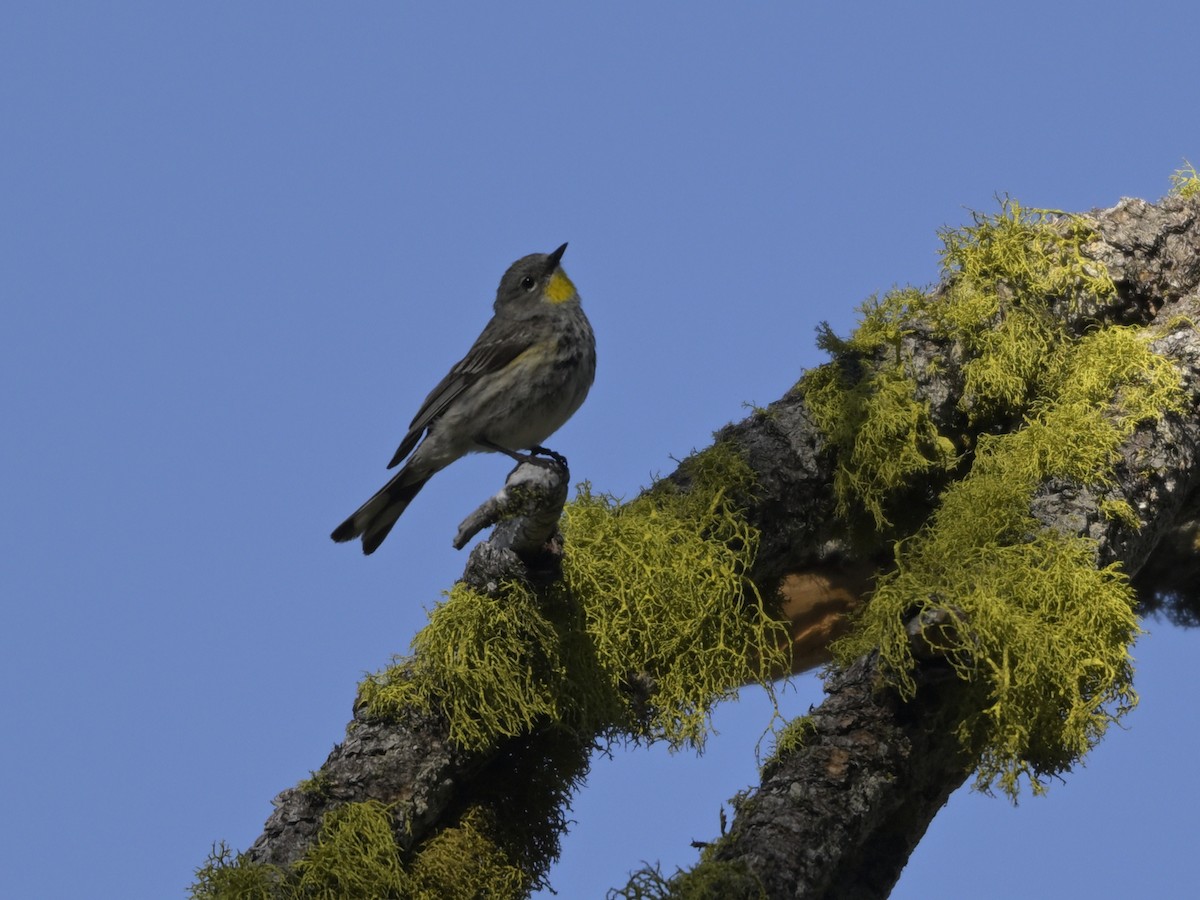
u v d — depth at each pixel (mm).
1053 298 12266
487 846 10203
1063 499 10680
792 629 11984
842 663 11039
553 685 10234
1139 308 12484
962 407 12000
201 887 9094
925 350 12070
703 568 10859
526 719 9977
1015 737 9367
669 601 10727
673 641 10648
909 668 9562
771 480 11625
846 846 9273
